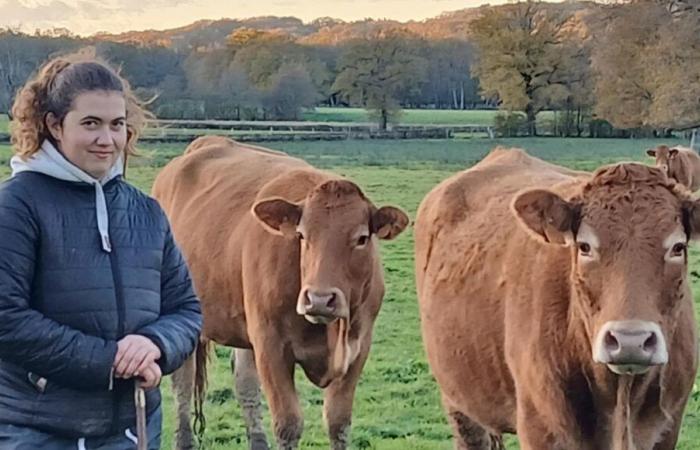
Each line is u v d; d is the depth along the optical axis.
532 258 5.18
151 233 3.84
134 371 3.61
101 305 3.63
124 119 3.70
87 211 3.66
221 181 8.70
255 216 7.00
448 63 63.38
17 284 3.52
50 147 3.63
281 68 54.00
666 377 4.68
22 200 3.56
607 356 4.05
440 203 6.70
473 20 56.16
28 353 3.51
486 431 6.71
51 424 3.63
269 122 51.88
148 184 28.61
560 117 55.38
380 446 8.59
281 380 7.19
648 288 4.17
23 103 3.63
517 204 4.58
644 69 44.62
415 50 57.94
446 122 58.16
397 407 9.90
